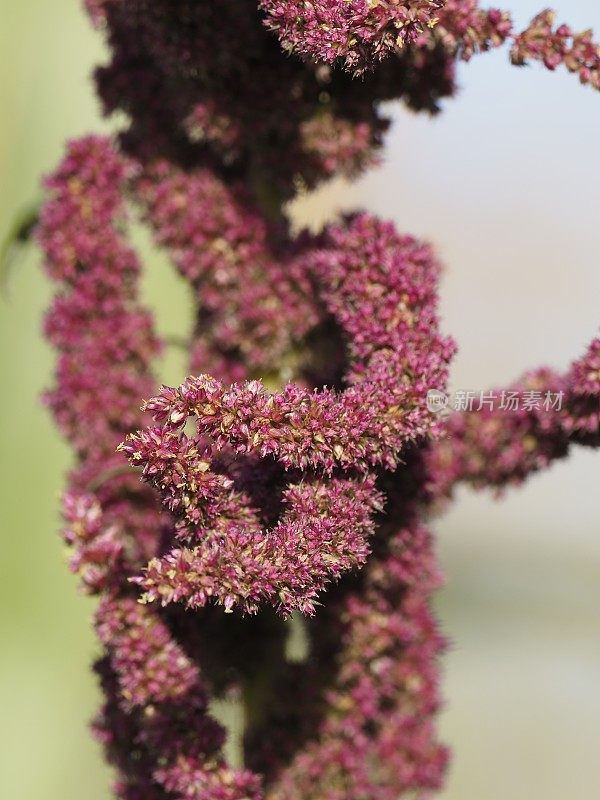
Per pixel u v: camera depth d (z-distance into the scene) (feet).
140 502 1.68
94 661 1.60
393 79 1.61
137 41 1.67
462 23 1.47
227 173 1.67
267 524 1.43
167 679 1.53
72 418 1.69
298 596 1.40
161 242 1.67
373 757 1.69
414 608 1.67
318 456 1.41
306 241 1.63
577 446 1.61
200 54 1.58
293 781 1.64
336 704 1.64
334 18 1.40
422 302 1.50
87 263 1.70
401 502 1.58
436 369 1.45
